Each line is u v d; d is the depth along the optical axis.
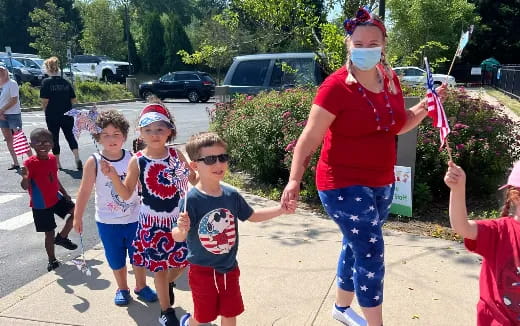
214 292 2.92
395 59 8.60
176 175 3.12
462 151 5.94
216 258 2.88
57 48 31.77
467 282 3.90
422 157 5.93
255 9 8.15
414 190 5.75
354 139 2.79
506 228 2.23
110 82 34.44
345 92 2.73
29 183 4.38
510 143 6.41
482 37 45.47
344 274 3.22
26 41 52.50
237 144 7.59
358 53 2.70
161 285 3.34
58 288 4.03
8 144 9.03
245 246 4.78
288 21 8.16
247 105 8.05
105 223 3.67
